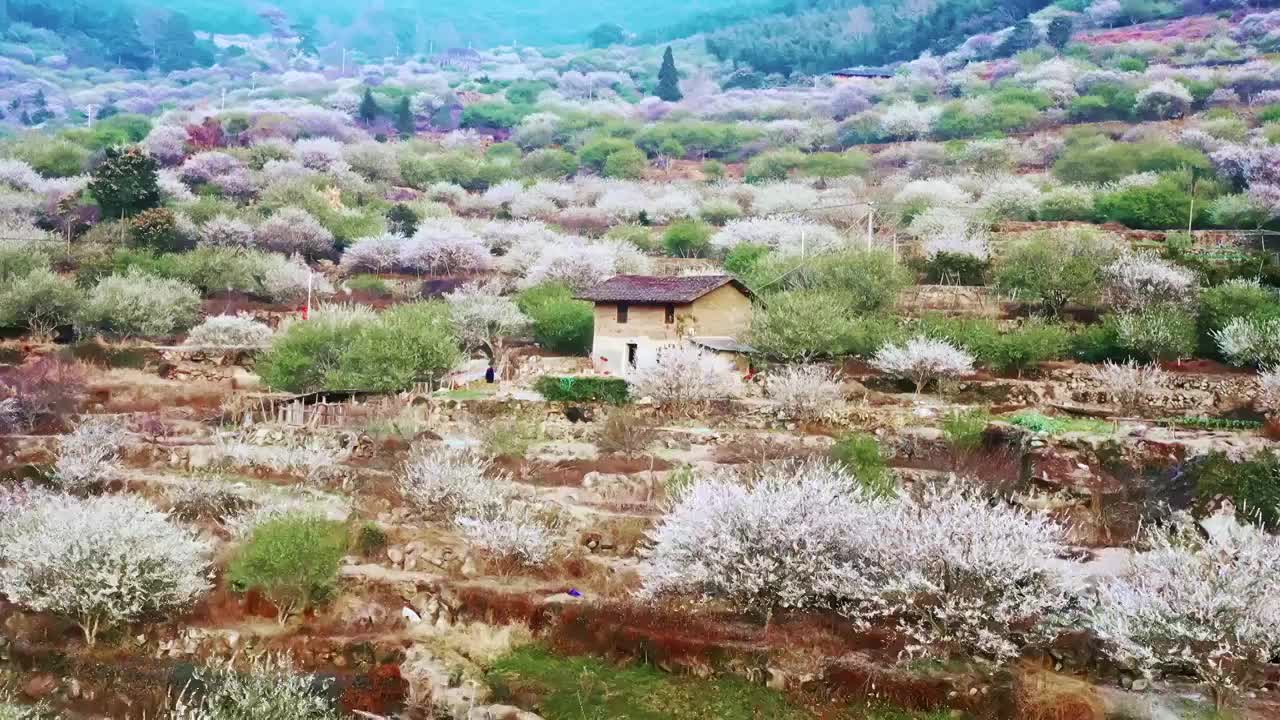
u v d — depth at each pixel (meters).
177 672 36.44
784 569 36.72
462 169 187.38
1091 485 45.69
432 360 66.88
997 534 33.88
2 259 95.25
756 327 66.81
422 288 105.56
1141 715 30.78
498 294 94.19
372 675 36.84
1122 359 68.56
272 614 40.59
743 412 58.56
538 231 128.62
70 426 61.25
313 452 54.50
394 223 140.88
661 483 48.66
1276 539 33.44
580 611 38.94
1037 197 128.12
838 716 32.75
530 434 55.88
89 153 179.62
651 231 137.00
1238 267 80.50
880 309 76.06
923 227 109.38
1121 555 39.84
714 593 38.25
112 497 47.94
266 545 40.22
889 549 35.00
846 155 192.00
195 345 79.19
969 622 33.22
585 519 45.72
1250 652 30.75
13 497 47.62
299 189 141.25
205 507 49.19
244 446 56.75
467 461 49.16
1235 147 152.75
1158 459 46.72
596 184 176.00
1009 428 52.03
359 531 45.53
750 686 34.75
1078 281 77.12
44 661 37.22
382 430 55.91
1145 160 154.38
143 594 38.75
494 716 33.69
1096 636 33.66
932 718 32.31
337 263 124.88
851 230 117.88
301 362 67.75
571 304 80.75
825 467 43.50
